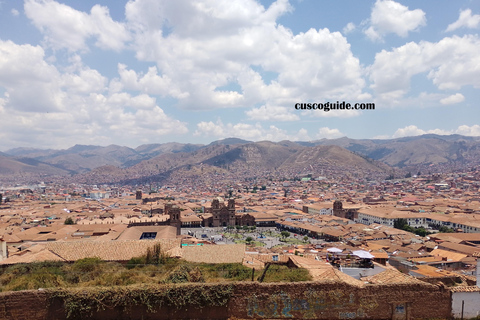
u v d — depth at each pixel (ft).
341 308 116.47
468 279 149.07
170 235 397.19
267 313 116.26
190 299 115.85
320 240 625.82
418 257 385.09
